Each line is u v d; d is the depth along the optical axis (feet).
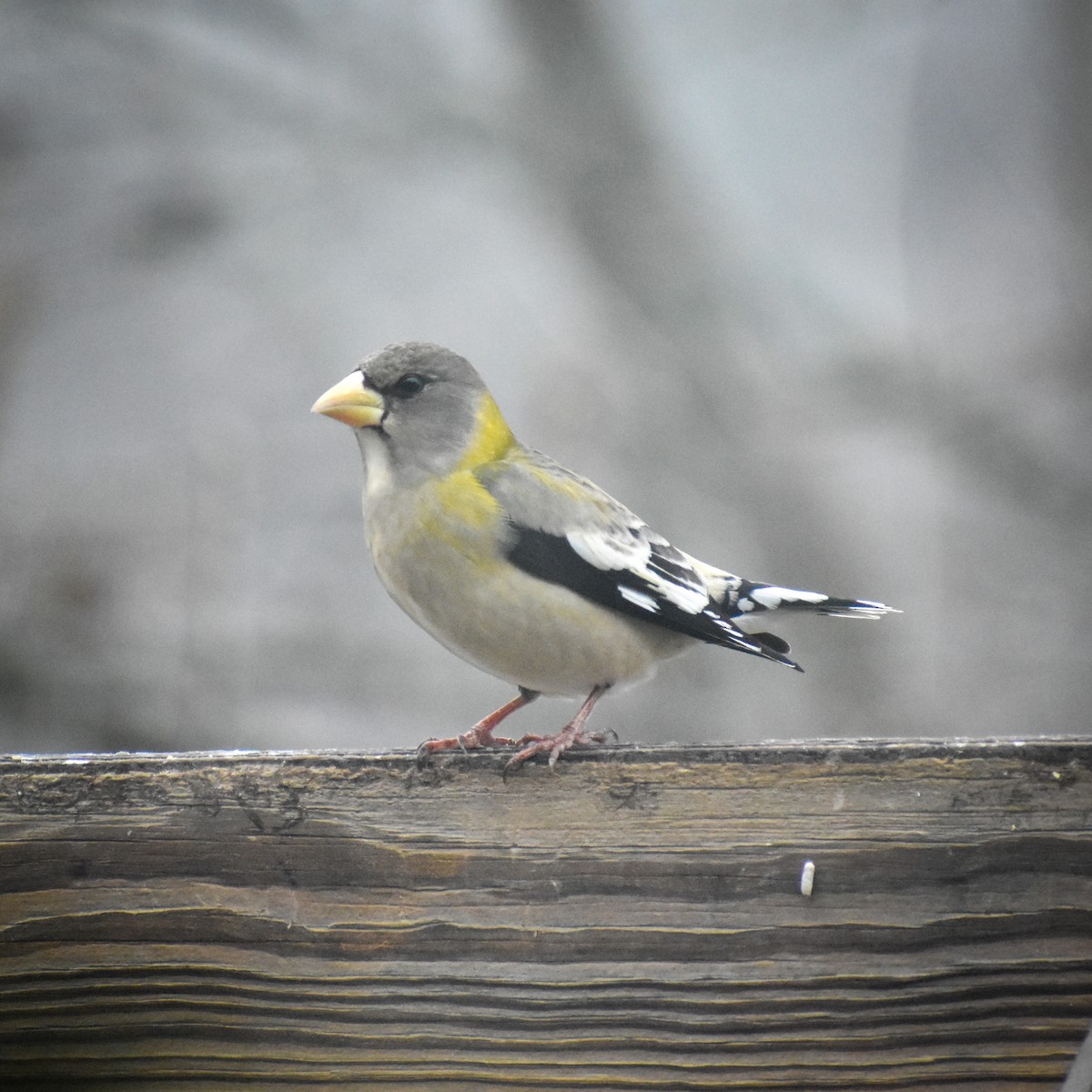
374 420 23.65
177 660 40.96
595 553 23.67
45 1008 17.53
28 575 40.57
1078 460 46.39
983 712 42.63
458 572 23.30
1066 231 50.03
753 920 17.24
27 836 17.63
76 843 17.63
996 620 44.16
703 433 46.16
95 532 42.06
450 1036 17.33
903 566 45.78
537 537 23.40
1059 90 50.26
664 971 17.25
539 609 23.32
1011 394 47.57
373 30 50.78
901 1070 16.98
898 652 43.65
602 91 48.29
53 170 51.08
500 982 17.34
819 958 17.13
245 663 41.81
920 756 17.21
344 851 17.53
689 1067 17.10
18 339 48.75
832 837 17.22
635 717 41.68
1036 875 17.03
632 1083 17.13
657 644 24.66
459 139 50.03
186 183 50.85
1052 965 16.94
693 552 45.16
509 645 23.68
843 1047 17.03
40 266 49.78
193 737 40.29
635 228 47.65
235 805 17.61
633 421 46.55
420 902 17.46
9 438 47.11
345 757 17.67
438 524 23.26
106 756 17.93
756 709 42.04
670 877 17.35
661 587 24.03
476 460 24.02
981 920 17.04
